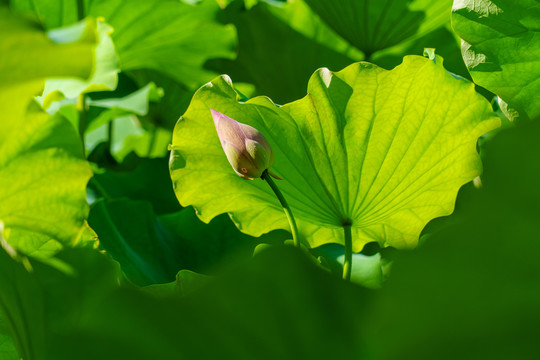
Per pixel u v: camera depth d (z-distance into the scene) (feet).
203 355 6.97
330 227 8.15
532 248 6.76
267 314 6.92
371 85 7.89
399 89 7.88
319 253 8.60
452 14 8.22
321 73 7.92
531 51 8.11
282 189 8.07
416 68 7.82
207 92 7.99
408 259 6.80
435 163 7.96
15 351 7.69
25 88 6.92
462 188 8.42
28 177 7.45
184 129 8.04
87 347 6.97
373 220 8.09
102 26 8.45
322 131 7.99
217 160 8.07
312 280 6.91
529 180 6.79
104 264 7.32
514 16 8.11
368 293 6.88
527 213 6.77
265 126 8.04
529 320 6.79
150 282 8.52
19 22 6.68
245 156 7.80
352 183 8.02
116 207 8.91
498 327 6.81
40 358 7.20
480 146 8.32
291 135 8.03
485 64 8.18
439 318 6.82
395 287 6.82
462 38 8.21
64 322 7.23
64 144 7.47
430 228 8.50
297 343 6.92
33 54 6.74
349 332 6.88
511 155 6.82
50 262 7.27
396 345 6.86
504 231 6.77
